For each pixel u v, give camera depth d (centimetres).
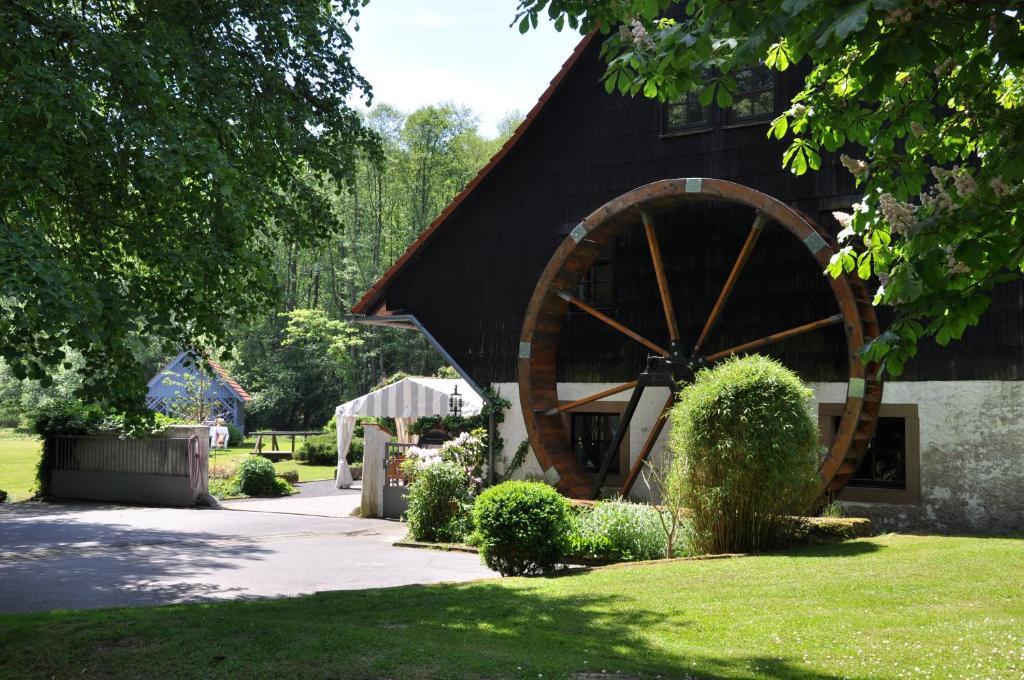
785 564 856
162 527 1576
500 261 1642
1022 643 541
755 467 959
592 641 583
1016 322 1173
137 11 834
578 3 569
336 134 1007
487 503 989
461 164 5741
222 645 564
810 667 503
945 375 1219
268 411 5472
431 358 5275
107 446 2091
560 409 1510
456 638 594
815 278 1345
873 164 518
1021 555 873
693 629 613
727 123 1417
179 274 716
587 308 1492
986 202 424
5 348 568
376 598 771
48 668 543
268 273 812
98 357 704
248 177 844
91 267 754
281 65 969
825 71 554
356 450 3102
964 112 514
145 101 726
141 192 735
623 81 522
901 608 650
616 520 1091
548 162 1600
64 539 1405
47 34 680
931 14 359
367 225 5769
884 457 1302
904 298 414
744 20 385
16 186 648
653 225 1479
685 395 1026
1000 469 1174
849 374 1228
